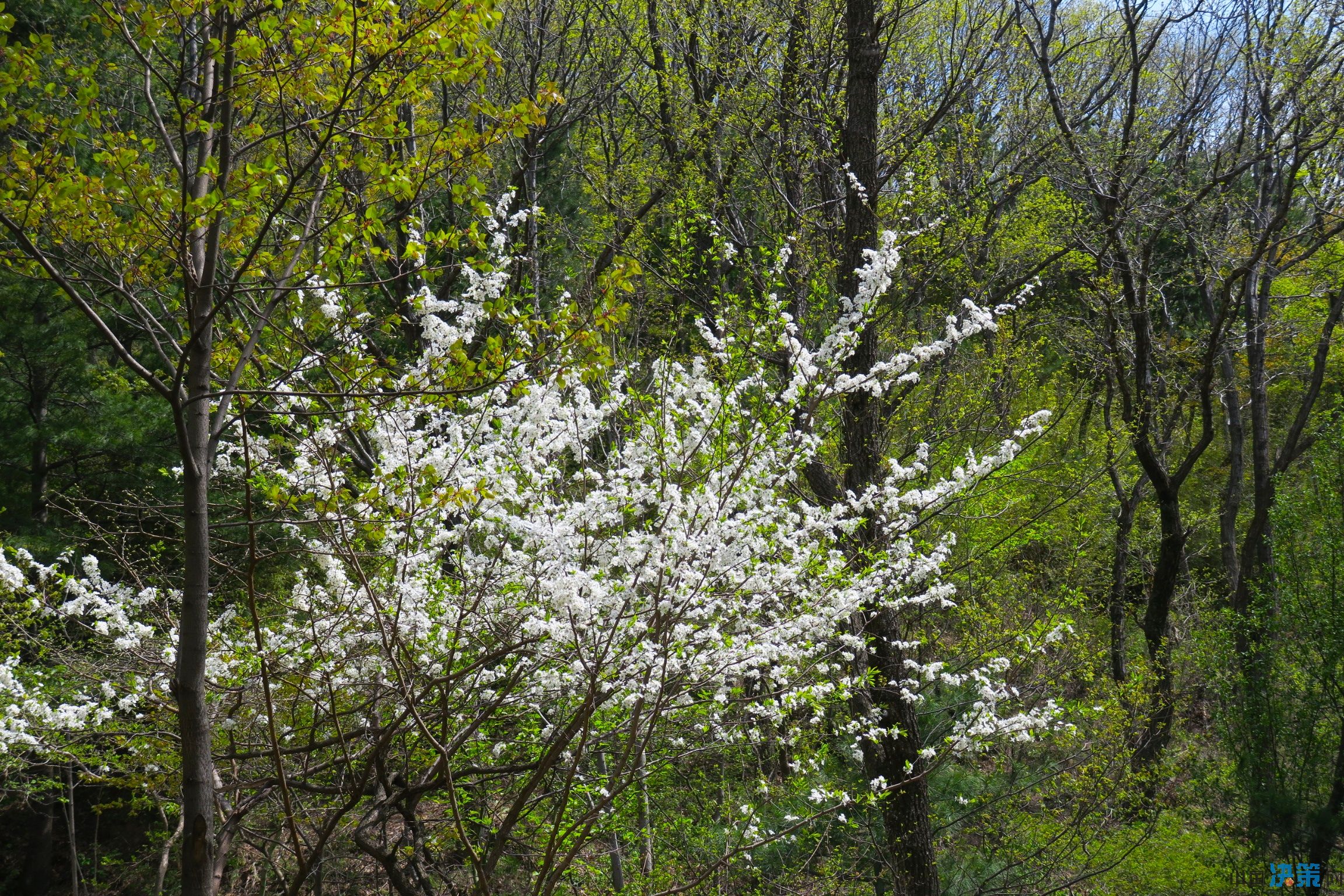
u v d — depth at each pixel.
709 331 5.00
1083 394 13.41
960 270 10.65
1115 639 13.01
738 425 4.55
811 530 5.45
